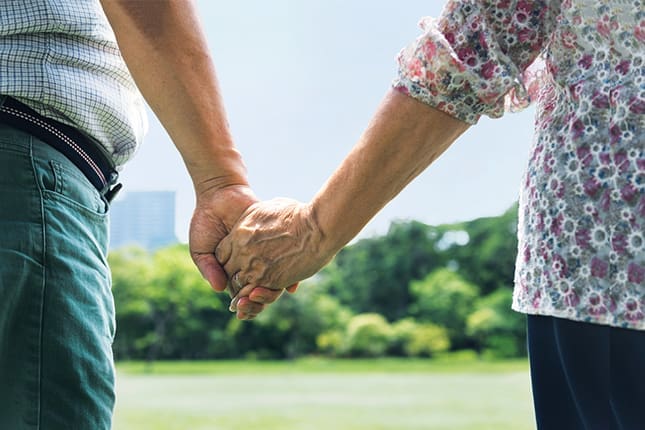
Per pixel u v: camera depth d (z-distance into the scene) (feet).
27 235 4.44
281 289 5.82
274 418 110.83
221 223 5.96
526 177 4.04
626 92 3.65
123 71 5.14
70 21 4.77
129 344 160.45
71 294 4.55
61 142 4.73
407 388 135.74
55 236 4.52
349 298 166.81
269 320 164.14
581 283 3.70
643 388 3.64
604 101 3.72
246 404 122.93
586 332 3.78
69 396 4.49
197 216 6.02
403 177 4.50
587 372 3.81
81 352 4.55
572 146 3.77
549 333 4.02
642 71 3.63
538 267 3.84
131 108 5.17
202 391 134.82
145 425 104.32
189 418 109.91
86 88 4.81
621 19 3.68
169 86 5.55
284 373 156.76
